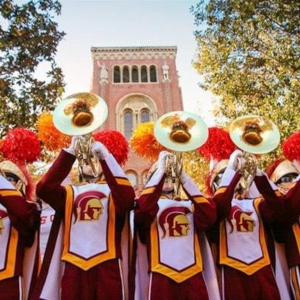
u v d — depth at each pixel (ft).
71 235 14.92
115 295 14.05
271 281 15.65
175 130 15.94
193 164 41.63
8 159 17.35
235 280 15.44
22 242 15.40
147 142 18.60
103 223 15.19
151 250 15.35
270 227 17.15
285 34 38.78
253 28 39.40
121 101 116.98
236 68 42.45
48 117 17.81
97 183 16.31
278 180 18.56
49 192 14.88
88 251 14.56
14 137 17.24
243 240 16.16
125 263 15.51
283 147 19.35
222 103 44.47
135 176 80.89
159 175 15.81
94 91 117.70
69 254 14.57
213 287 15.35
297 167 18.62
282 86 38.42
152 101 117.39
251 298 15.23
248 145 16.08
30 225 15.17
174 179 16.33
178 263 15.02
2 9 35.17
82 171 16.66
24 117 33.76
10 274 14.58
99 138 18.28
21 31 35.81
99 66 122.21
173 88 119.96
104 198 15.67
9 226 15.37
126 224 15.96
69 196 15.57
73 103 15.10
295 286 16.03
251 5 37.68
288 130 34.91
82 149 15.25
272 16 37.60
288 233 16.75
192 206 16.40
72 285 13.99
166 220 15.81
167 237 15.53
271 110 37.68
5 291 14.32
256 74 42.14
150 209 15.26
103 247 14.75
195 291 14.67
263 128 16.63
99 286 14.06
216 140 18.94
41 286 14.39
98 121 14.67
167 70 121.80
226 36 42.09
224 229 16.39
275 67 40.52
